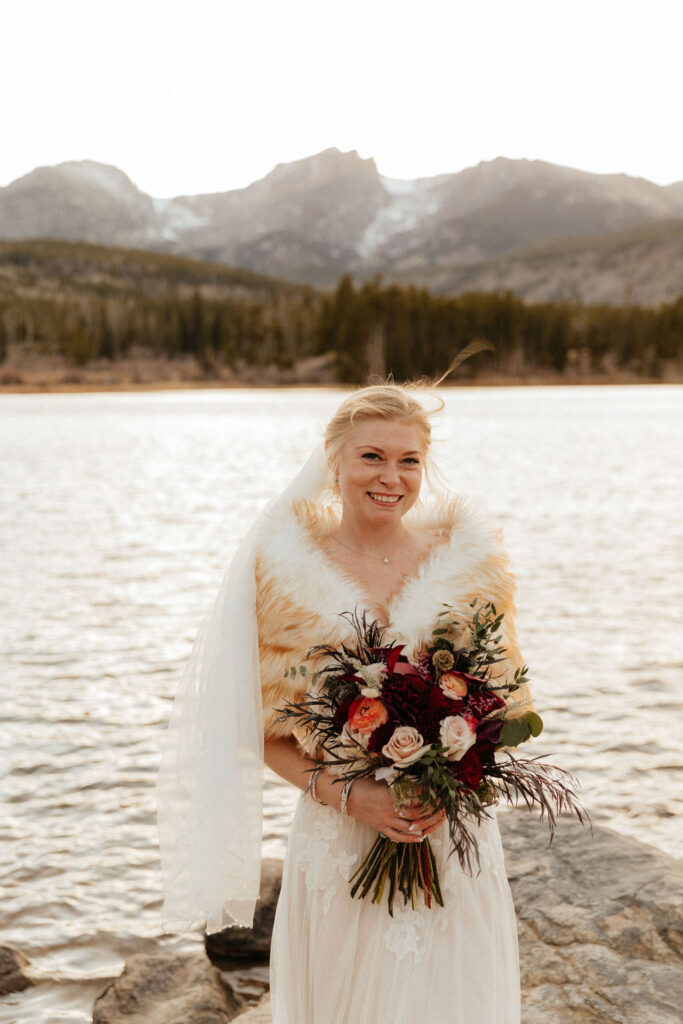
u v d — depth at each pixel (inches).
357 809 85.4
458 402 3038.9
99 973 160.4
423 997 84.4
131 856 200.7
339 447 93.6
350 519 94.7
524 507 700.0
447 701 82.0
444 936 86.1
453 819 82.4
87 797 228.4
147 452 1273.4
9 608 413.7
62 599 429.4
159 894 185.9
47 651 348.5
